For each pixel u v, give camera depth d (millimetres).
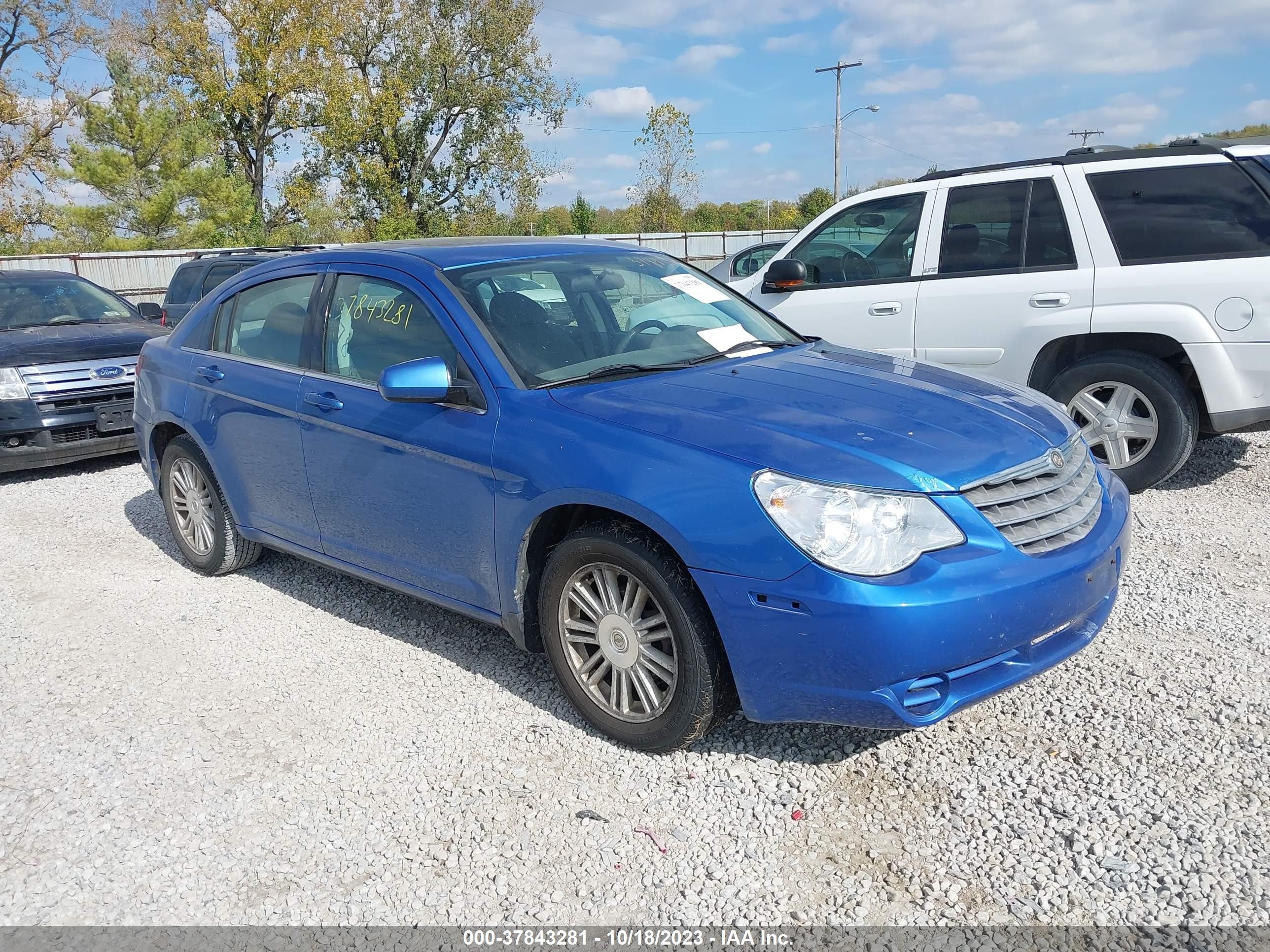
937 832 2893
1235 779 3023
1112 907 2535
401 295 4148
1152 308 5641
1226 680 3627
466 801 3178
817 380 3686
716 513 2982
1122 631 4098
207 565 5391
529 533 3525
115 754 3578
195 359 5203
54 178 38219
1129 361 5770
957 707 2949
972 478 3033
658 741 3303
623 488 3158
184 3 40625
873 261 6738
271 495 4746
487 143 45594
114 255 29312
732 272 12367
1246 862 2652
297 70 40781
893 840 2873
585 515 3543
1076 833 2828
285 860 2941
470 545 3758
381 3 43156
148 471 5727
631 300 4312
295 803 3219
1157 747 3227
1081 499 3377
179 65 41562
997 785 3092
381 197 44375
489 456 3580
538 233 52562
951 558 2889
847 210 6863
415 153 45281
